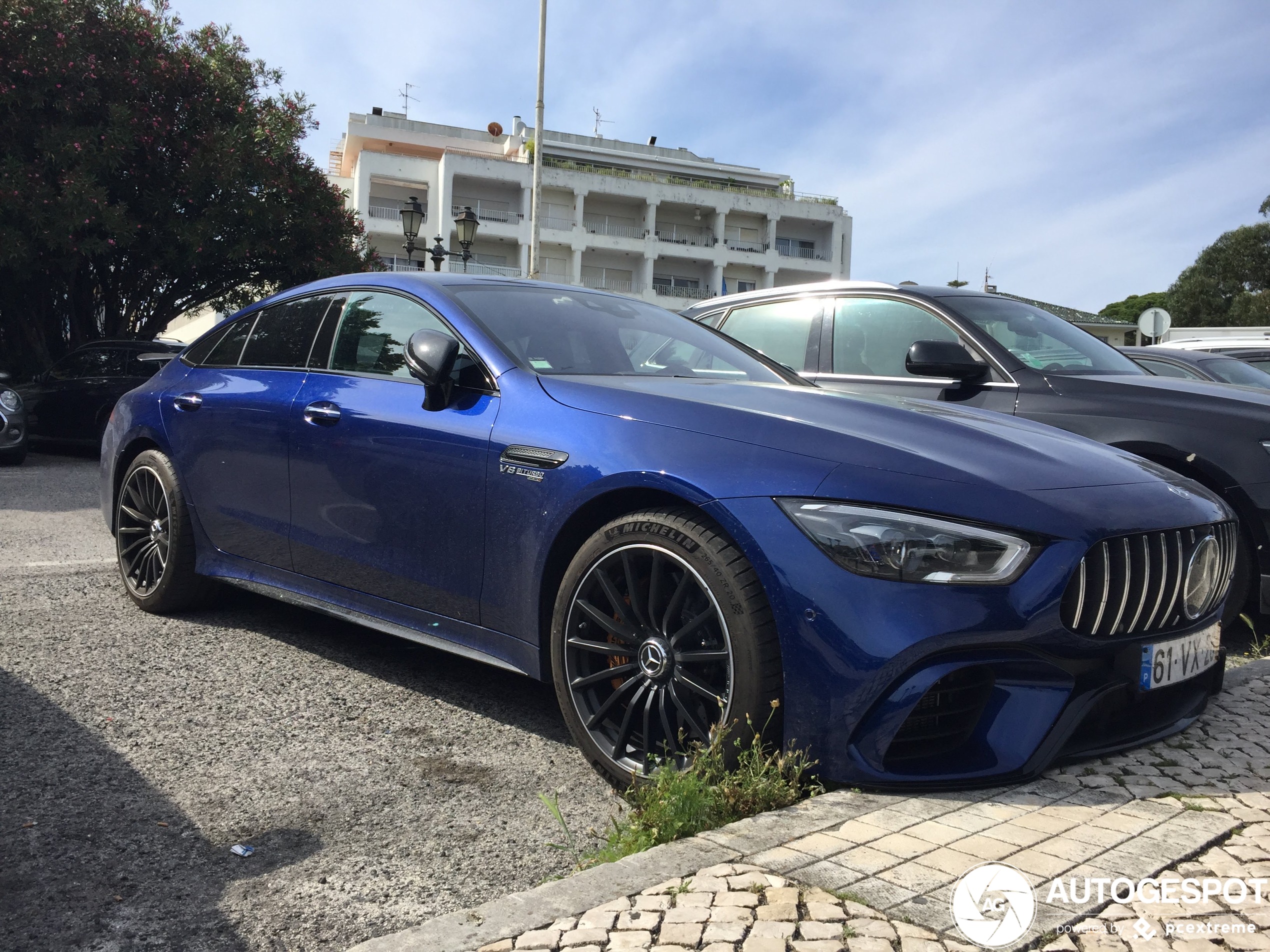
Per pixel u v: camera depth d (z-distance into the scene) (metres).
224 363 3.97
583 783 2.47
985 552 2.06
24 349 17.58
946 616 2.03
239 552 3.65
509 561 2.65
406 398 3.04
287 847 2.08
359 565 3.12
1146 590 2.24
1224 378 6.71
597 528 2.56
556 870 2.00
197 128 16.81
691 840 1.87
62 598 4.24
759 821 1.95
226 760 2.55
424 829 2.18
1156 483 2.44
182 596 3.96
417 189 47.31
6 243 14.07
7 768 2.44
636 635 2.36
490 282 3.41
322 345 3.52
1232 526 2.58
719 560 2.19
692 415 2.46
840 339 5.03
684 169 60.56
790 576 2.10
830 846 1.83
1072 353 4.61
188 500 3.87
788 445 2.29
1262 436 3.70
